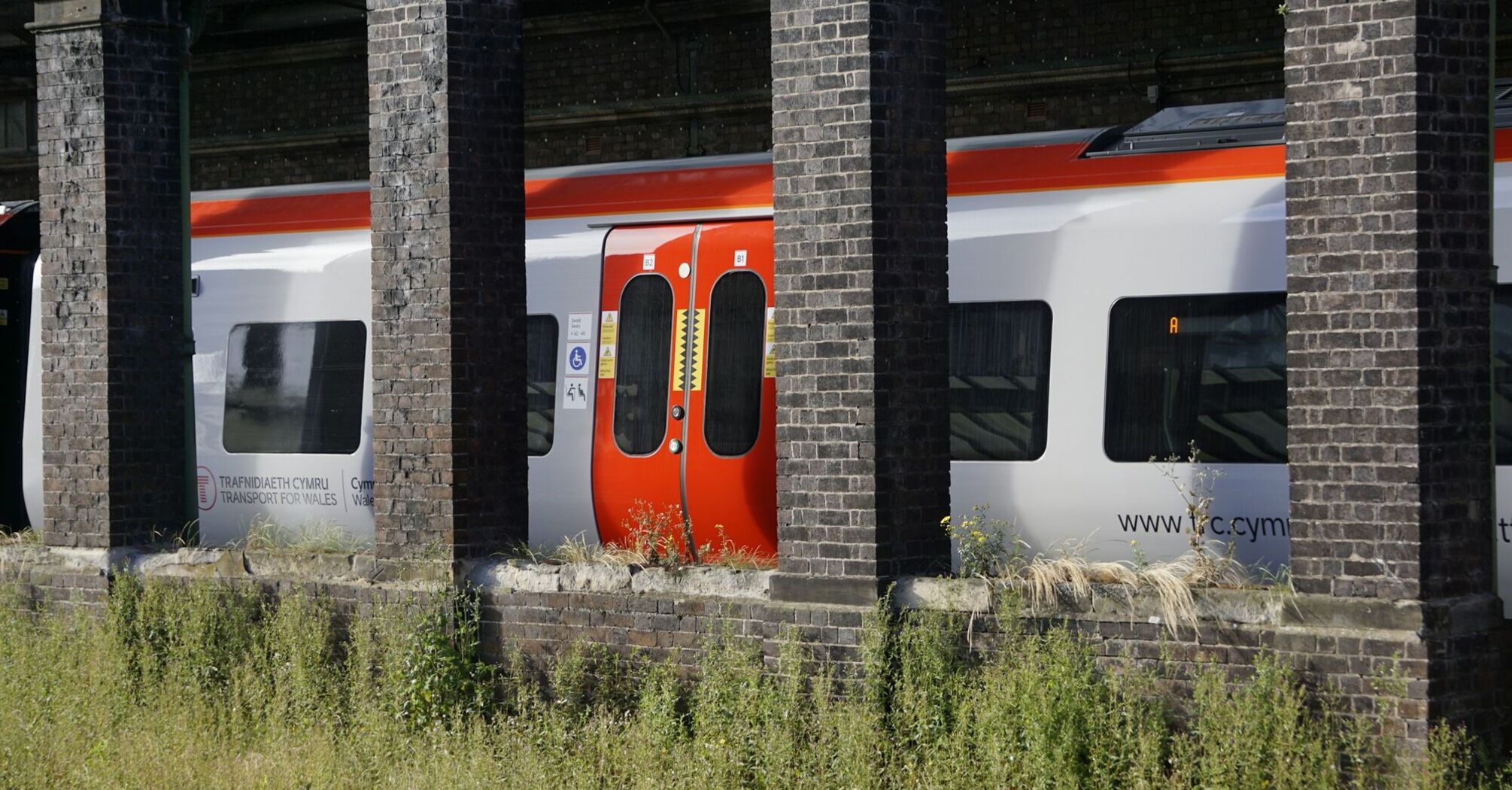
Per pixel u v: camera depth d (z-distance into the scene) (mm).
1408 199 18297
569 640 24250
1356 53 18562
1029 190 26828
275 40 53031
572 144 49844
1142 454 25531
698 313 29500
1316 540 19000
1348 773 18562
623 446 30094
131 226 28828
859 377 21688
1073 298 26172
